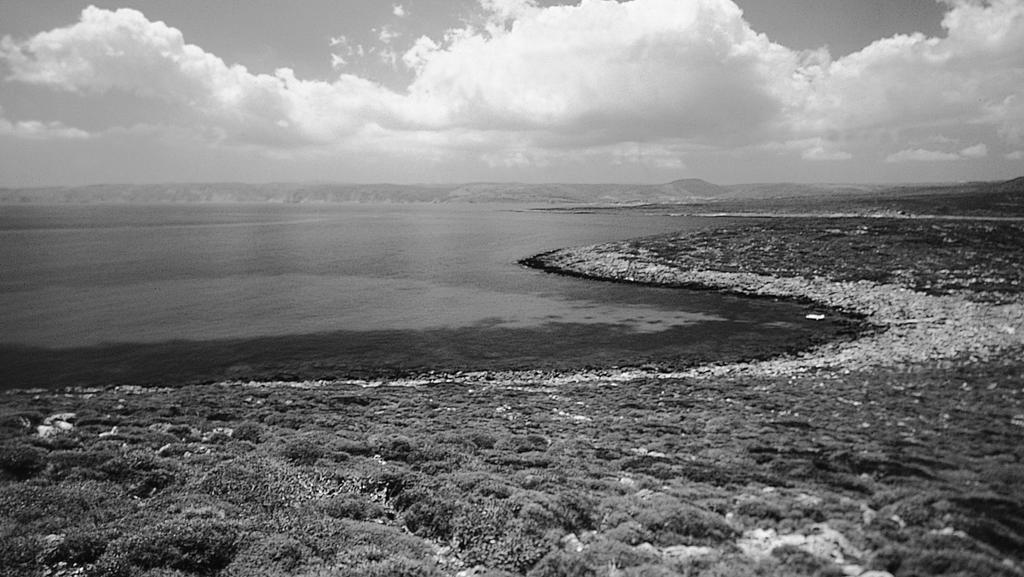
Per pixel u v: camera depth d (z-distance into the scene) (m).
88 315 60.09
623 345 47.47
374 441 20.62
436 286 78.06
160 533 12.55
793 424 22.81
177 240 156.88
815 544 11.74
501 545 12.63
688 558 11.38
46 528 12.97
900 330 46.62
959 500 13.63
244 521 13.58
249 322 57.06
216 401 28.06
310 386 36.91
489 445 21.02
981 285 60.41
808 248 88.75
